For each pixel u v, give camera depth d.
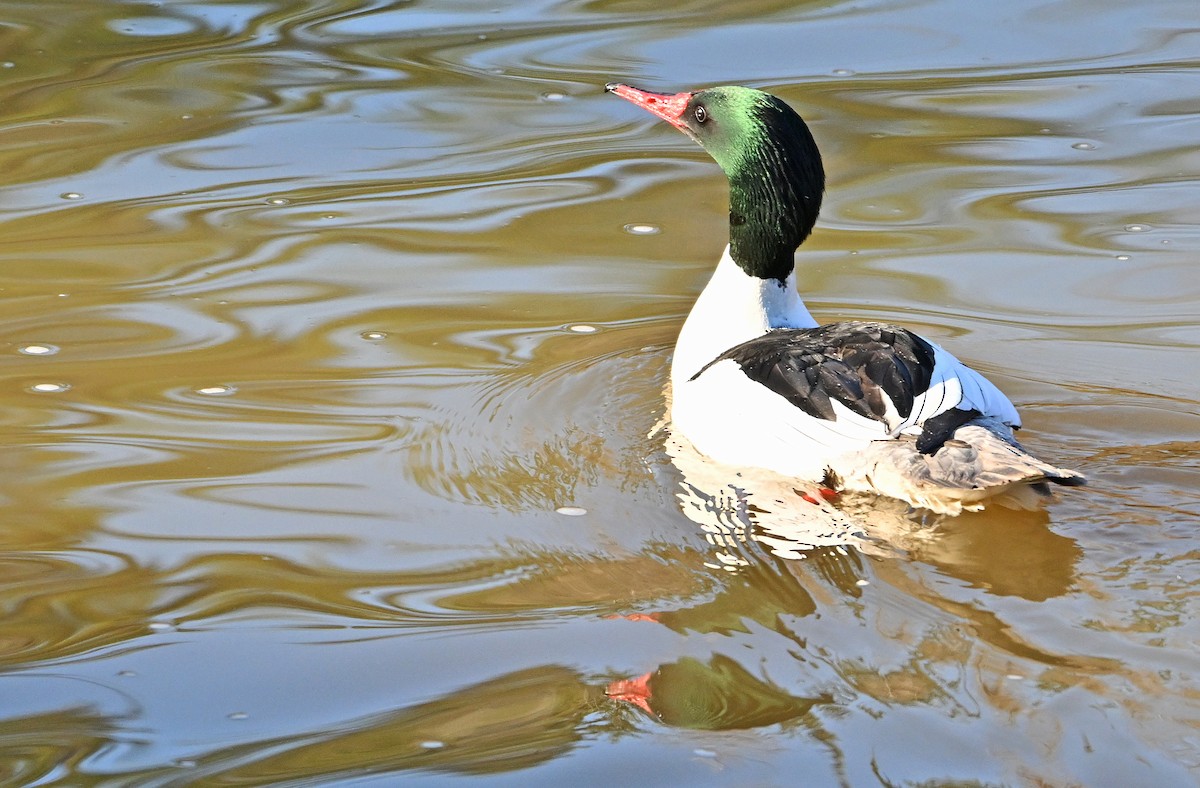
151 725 6.77
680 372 10.66
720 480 9.21
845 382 8.99
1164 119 15.80
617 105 16.91
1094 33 18.61
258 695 7.00
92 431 10.03
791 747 6.35
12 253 13.16
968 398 8.86
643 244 13.43
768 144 10.36
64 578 8.19
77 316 11.91
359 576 8.18
